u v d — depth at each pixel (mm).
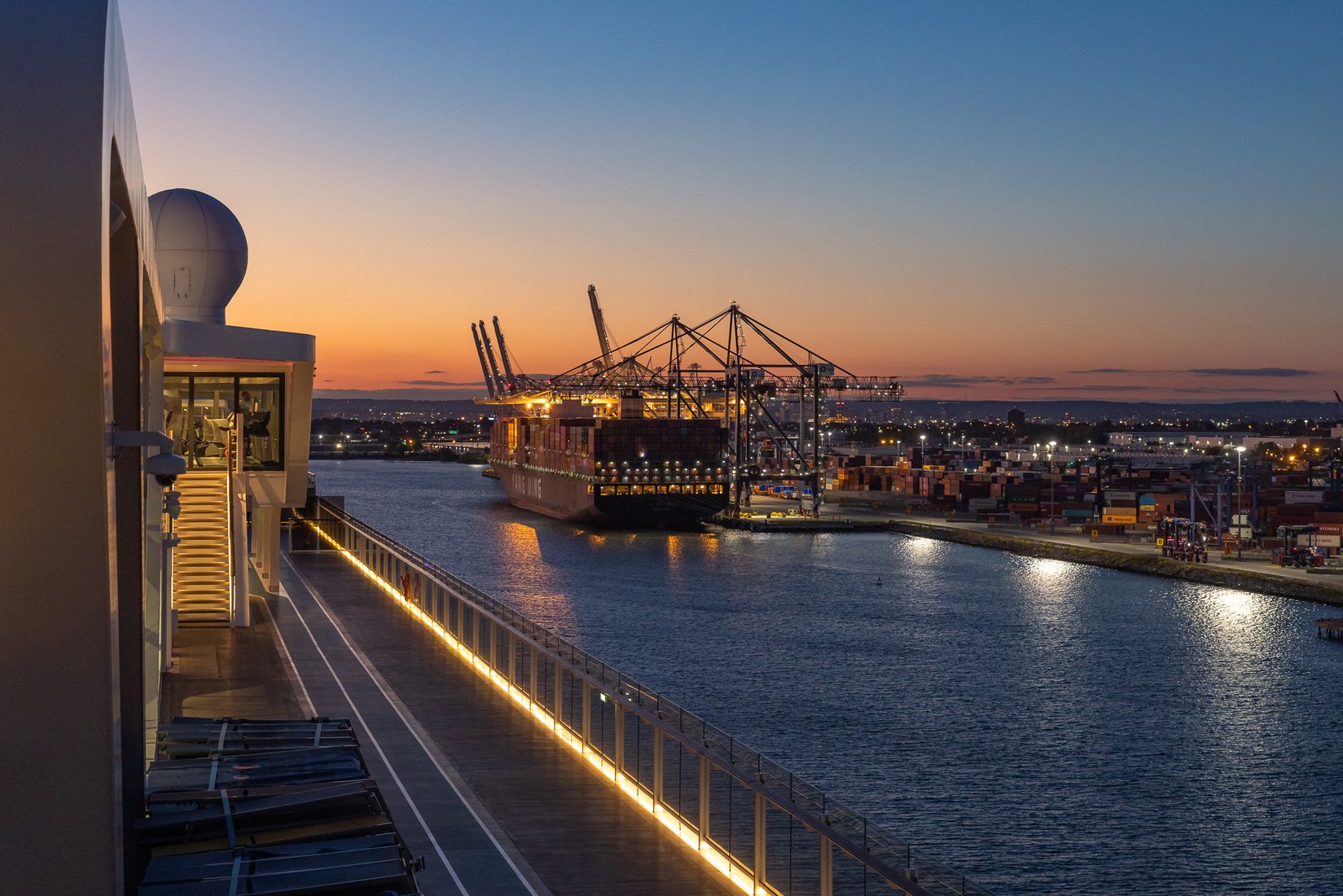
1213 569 171750
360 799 30562
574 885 38031
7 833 12414
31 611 12164
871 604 144875
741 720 85625
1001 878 57438
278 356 67625
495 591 152625
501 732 57375
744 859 42656
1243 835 63812
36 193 11586
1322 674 105750
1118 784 72250
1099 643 120125
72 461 12023
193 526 73500
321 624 82562
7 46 11586
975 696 95188
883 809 66750
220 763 33656
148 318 33594
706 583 161750
